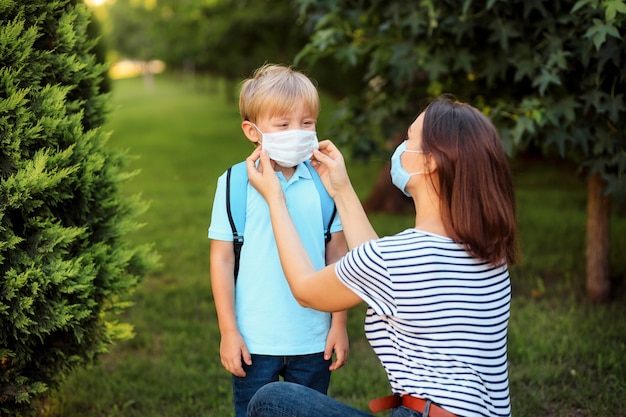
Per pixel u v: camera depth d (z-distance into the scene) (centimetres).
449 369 175
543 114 368
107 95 274
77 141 243
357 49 434
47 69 241
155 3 1552
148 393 345
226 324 220
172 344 410
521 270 539
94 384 352
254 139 223
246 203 222
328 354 227
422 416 174
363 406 326
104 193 264
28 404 250
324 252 229
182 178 1095
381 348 187
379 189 804
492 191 176
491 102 429
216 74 2702
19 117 224
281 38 1248
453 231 177
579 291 488
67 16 246
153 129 1962
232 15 1253
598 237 458
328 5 429
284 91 214
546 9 360
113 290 264
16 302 225
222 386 354
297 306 222
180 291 516
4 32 221
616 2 308
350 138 485
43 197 232
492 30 384
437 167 179
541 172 1052
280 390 197
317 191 225
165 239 680
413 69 405
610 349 373
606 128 383
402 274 174
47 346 256
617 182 378
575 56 360
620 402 317
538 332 405
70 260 232
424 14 395
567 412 316
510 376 351
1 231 224
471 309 174
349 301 186
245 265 223
